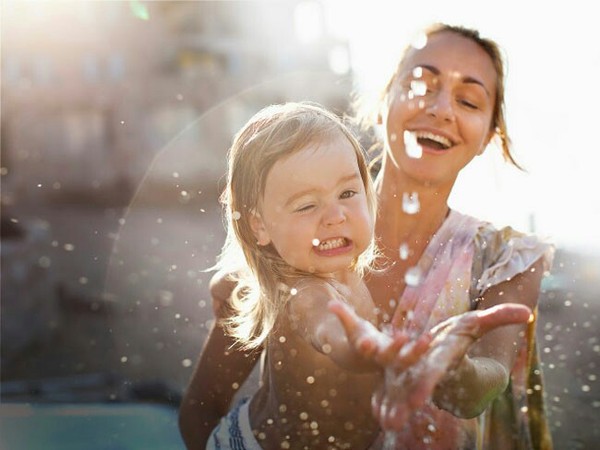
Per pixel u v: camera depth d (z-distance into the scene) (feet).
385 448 6.01
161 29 59.93
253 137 5.85
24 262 24.70
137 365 13.44
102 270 25.36
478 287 6.52
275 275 5.89
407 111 6.82
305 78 36.06
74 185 57.62
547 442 6.95
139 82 59.67
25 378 14.79
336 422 5.96
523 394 6.63
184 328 13.37
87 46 59.88
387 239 6.87
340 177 5.54
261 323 6.41
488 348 5.94
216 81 59.62
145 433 9.71
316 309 5.10
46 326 19.44
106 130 58.85
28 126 59.26
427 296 6.46
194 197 31.42
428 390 3.69
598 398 8.21
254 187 5.79
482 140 7.03
